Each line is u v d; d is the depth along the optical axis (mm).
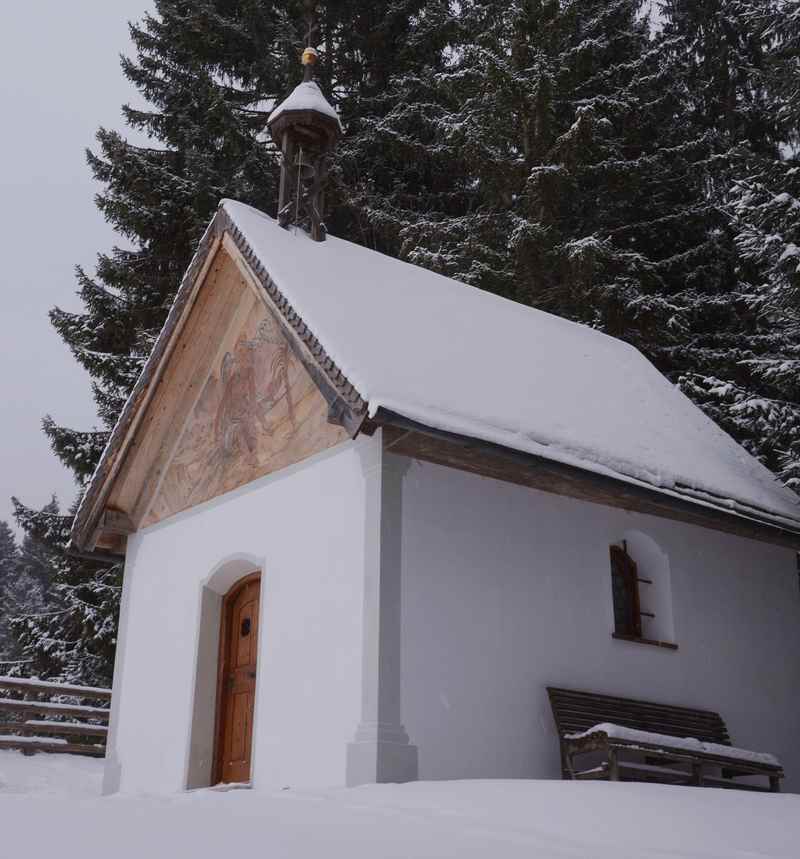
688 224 22875
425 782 7629
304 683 9555
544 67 21703
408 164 25828
